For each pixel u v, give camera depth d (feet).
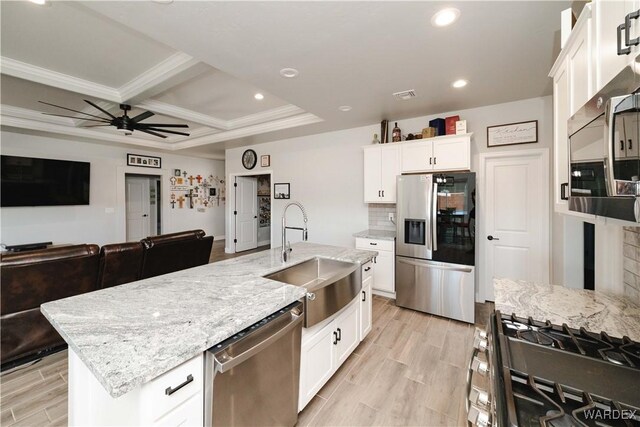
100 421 3.69
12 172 15.99
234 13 5.64
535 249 10.89
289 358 4.99
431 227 10.57
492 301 11.70
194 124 16.74
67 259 7.81
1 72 9.02
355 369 7.50
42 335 7.78
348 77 8.65
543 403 2.44
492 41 6.71
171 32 6.30
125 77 10.39
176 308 4.42
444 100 10.68
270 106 13.58
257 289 5.29
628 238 4.64
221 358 3.62
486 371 3.40
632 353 3.11
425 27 6.15
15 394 6.60
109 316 4.11
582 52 3.73
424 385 6.88
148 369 2.93
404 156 11.96
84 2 5.29
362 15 5.74
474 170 11.68
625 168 2.13
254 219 24.07
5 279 7.02
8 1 6.35
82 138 17.54
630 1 2.49
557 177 4.86
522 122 10.72
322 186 16.16
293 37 6.51
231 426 3.94
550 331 3.63
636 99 2.04
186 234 11.29
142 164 22.09
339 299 6.55
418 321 10.36
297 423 5.69
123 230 20.99
